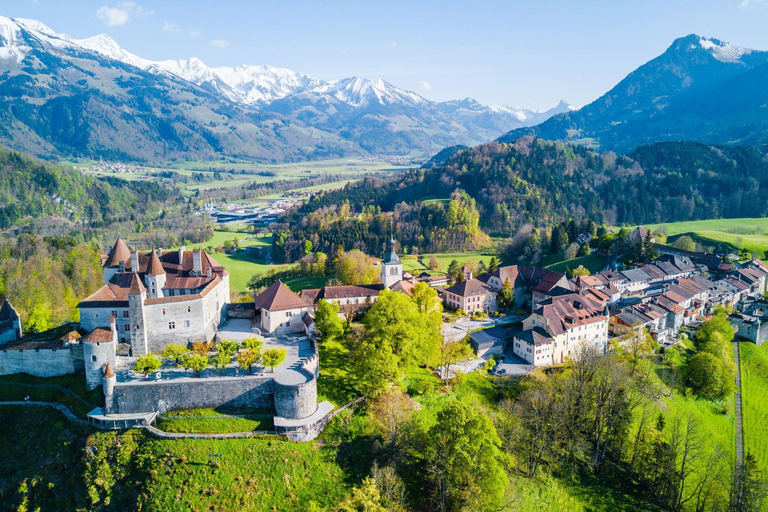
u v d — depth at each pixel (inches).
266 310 5177.2
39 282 7795.3
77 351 4266.7
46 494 3597.4
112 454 3651.6
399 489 3597.4
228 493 3435.0
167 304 4544.8
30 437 3890.3
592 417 4680.1
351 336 5339.6
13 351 4271.7
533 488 4047.7
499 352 5930.1
